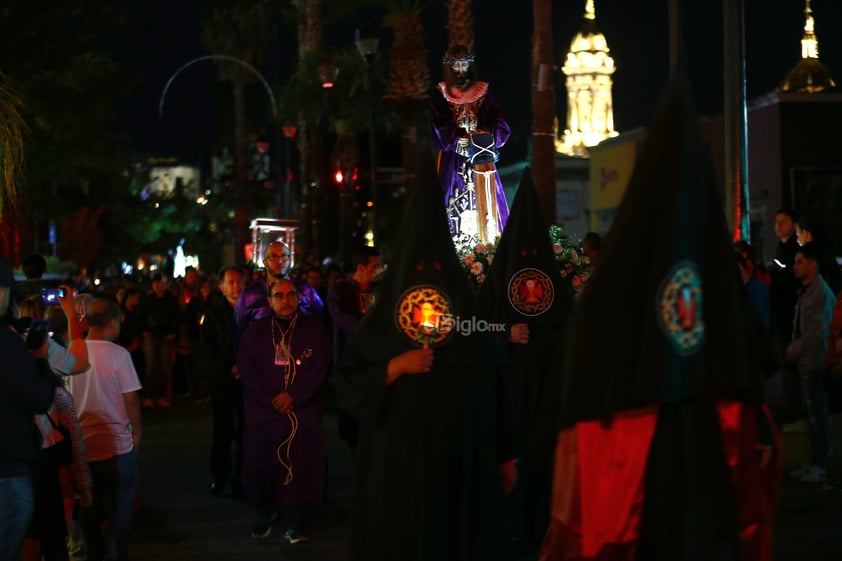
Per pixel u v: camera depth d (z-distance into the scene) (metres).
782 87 44.19
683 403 5.80
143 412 23.06
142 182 96.62
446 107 13.56
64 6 25.52
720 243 5.89
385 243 66.44
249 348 11.50
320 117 44.50
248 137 69.94
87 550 9.90
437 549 7.14
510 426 7.51
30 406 7.23
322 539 11.43
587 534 5.83
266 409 11.34
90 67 26.20
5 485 7.15
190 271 27.31
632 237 5.73
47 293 9.80
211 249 102.06
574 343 5.82
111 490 9.95
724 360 5.88
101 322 9.95
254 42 60.81
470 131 13.42
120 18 26.53
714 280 5.89
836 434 12.54
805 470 13.24
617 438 5.79
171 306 24.36
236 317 13.09
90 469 9.79
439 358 7.12
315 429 11.39
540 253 10.12
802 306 12.98
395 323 7.15
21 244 43.75
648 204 5.71
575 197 74.62
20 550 7.39
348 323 14.12
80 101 26.70
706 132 43.66
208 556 10.82
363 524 7.31
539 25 21.30
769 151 40.62
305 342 11.48
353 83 42.16
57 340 9.61
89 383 9.77
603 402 5.71
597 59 88.19
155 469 15.98
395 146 72.44
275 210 64.12
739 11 21.86
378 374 7.09
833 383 12.44
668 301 5.61
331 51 42.41
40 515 8.80
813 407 12.98
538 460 6.49
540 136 21.30
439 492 7.11
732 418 6.12
